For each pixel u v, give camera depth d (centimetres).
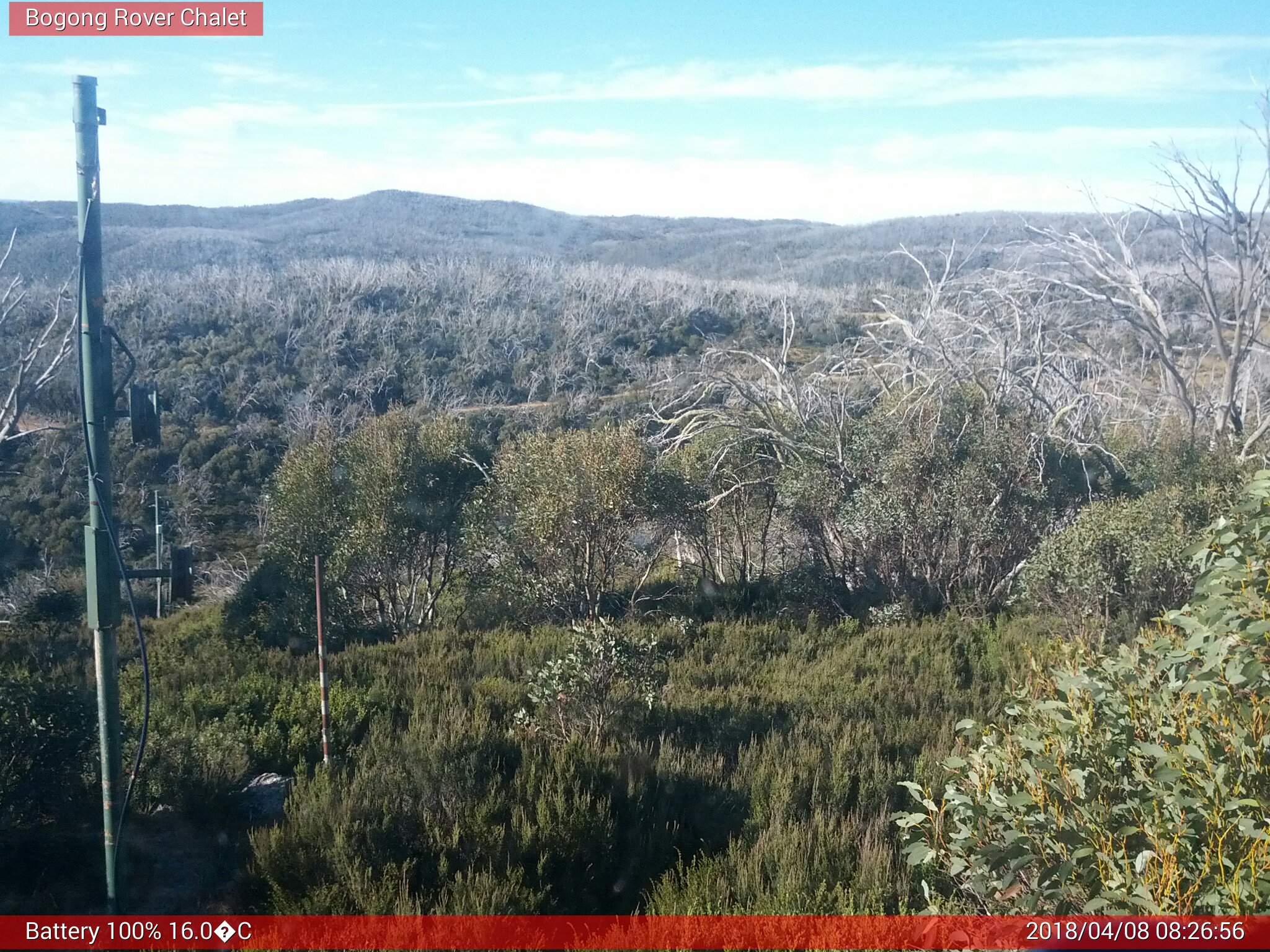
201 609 1978
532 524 1415
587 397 3619
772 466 1730
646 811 642
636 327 4562
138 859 600
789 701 944
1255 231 1673
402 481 1545
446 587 1658
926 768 675
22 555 2495
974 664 1141
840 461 1583
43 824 630
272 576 1589
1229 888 334
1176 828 360
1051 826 387
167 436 3281
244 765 727
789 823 594
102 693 507
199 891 588
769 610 1516
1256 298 1705
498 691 970
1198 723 381
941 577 1491
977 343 1942
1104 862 369
